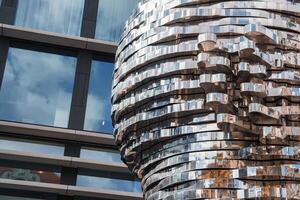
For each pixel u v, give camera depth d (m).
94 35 18.05
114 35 18.19
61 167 16.64
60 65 17.70
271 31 3.60
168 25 3.88
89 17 18.28
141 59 3.88
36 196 16.25
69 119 17.00
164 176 3.60
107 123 17.23
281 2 3.77
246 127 3.44
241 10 3.71
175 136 3.59
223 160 3.40
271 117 3.42
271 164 3.39
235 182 3.31
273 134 3.37
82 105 17.30
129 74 4.02
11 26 17.27
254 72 3.45
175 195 3.42
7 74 17.12
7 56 17.34
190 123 3.56
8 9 17.78
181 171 3.49
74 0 18.44
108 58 18.12
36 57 17.61
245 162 3.39
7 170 16.22
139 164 3.96
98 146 17.06
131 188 16.70
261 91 3.44
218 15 3.72
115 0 18.72
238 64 3.52
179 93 3.63
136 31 4.11
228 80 3.54
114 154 17.06
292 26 3.71
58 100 17.22
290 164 3.36
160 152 3.66
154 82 3.76
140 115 3.77
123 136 4.05
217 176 3.37
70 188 16.05
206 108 3.49
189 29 3.71
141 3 4.27
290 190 3.23
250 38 3.59
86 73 17.73
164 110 3.63
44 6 18.14
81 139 16.92
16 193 16.14
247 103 3.48
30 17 17.86
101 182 16.66
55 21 18.02
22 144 16.64
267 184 3.31
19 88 17.06
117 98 4.11
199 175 3.40
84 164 16.55
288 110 3.46
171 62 3.70
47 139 16.83
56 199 16.34
